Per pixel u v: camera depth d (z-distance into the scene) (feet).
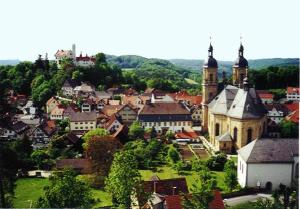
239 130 438.40
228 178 322.96
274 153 335.47
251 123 436.35
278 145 341.00
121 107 647.56
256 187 323.37
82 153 458.09
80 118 584.81
